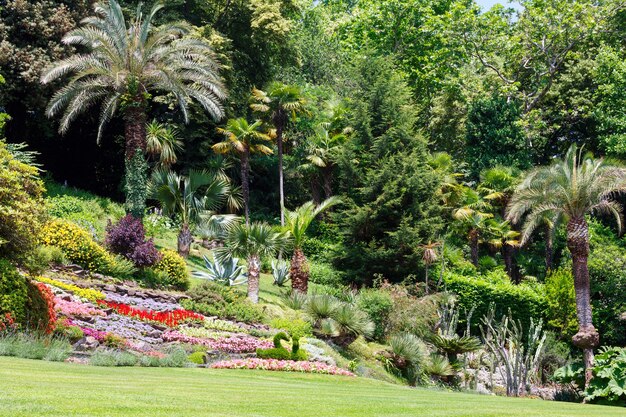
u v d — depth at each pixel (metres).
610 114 44.00
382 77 39.28
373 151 37.50
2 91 29.89
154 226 31.80
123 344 14.84
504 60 48.75
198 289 23.75
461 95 47.97
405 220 32.41
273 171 42.03
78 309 16.48
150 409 5.43
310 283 33.03
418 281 32.56
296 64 44.16
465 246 40.84
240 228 25.12
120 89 25.73
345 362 20.75
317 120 43.59
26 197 13.96
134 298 20.98
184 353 14.99
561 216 26.39
